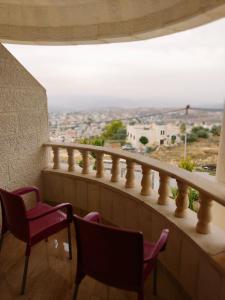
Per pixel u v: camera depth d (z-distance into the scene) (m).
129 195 2.54
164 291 1.92
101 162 3.05
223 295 1.42
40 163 3.40
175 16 2.90
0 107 2.55
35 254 2.39
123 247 1.26
